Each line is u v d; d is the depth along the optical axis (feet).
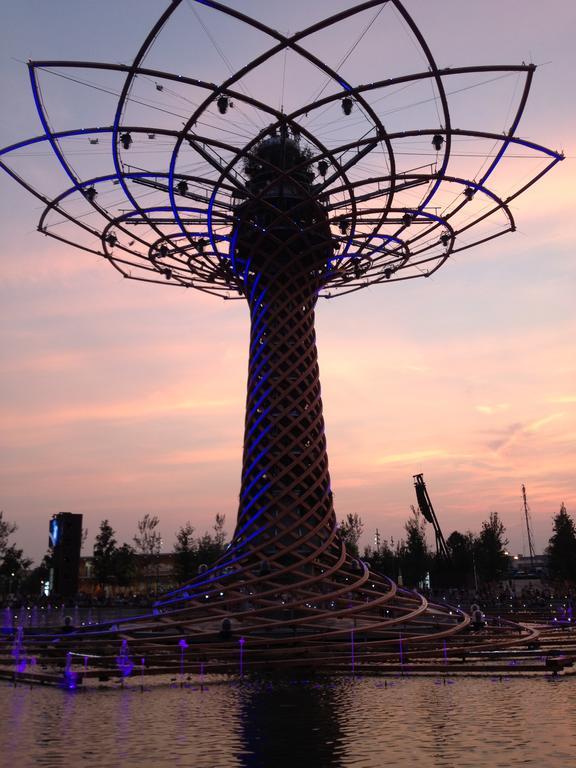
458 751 36.14
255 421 111.24
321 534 105.50
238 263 119.96
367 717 47.57
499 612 153.89
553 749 36.42
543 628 120.26
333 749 37.09
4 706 54.65
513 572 391.65
